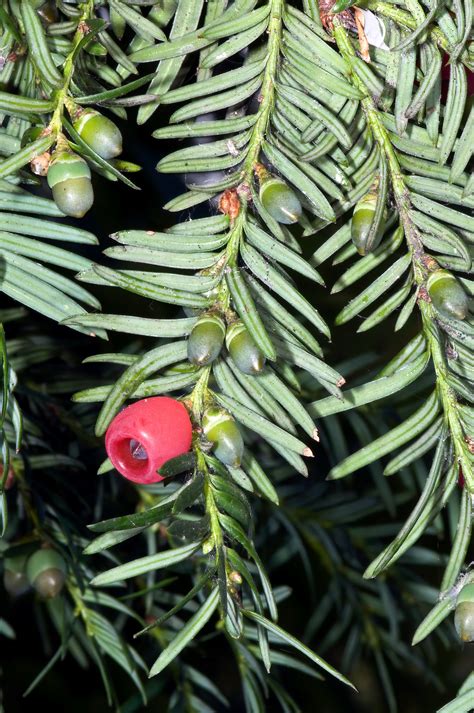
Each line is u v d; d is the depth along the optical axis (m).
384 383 0.33
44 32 0.33
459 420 0.33
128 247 0.32
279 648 0.43
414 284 0.33
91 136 0.32
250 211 0.33
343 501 0.46
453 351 0.33
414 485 0.45
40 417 0.43
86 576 0.41
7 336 0.44
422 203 0.33
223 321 0.32
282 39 0.33
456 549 0.33
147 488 0.43
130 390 0.32
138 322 0.32
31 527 0.41
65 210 0.32
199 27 0.35
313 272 0.32
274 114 0.33
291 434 0.33
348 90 0.33
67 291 0.33
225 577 0.31
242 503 0.31
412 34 0.32
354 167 0.33
